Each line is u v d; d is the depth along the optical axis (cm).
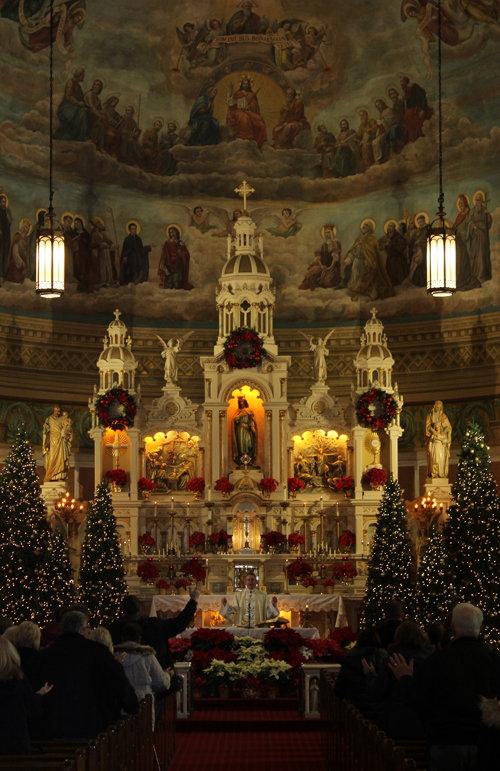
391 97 2997
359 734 913
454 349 2881
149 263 3066
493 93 2819
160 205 3089
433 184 2952
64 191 2938
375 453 2720
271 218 3120
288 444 2716
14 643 998
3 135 2795
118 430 2695
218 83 3091
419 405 2922
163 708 1284
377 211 3038
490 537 2139
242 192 2877
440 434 2662
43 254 1716
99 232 2991
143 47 2994
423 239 2950
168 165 3092
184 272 3095
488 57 2802
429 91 2934
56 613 1123
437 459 2662
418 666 898
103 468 2722
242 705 1862
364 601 2406
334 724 1220
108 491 2484
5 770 669
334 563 2653
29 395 2827
